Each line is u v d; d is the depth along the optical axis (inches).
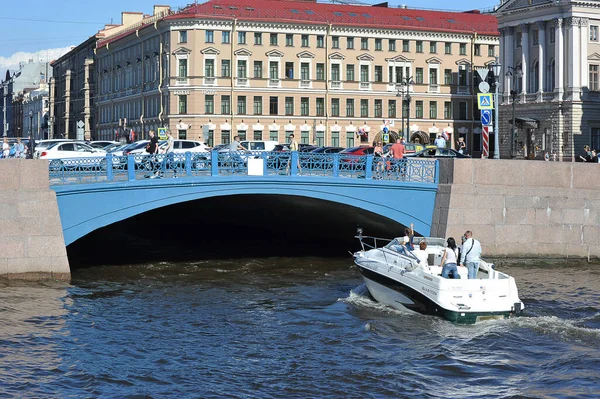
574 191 1366.9
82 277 1259.8
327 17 3681.1
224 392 744.3
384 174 1331.2
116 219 1202.0
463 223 1320.1
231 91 3545.8
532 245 1349.7
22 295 1091.3
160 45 3629.4
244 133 3575.3
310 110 3663.9
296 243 1720.0
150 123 3757.4
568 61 3629.4
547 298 1120.8
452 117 3890.3
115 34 4402.1
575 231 1366.9
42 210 1147.9
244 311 1052.5
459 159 1333.7
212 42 3516.2
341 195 1309.1
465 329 955.3
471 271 1029.8
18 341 888.3
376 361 839.7
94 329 948.6
